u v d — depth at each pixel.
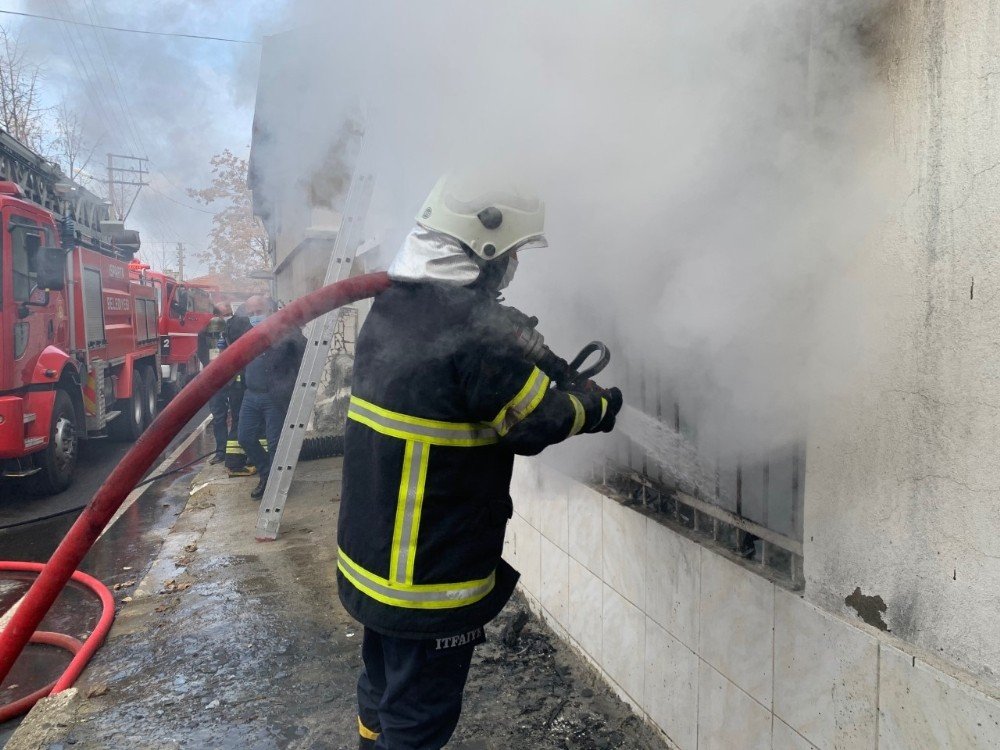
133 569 4.70
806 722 1.78
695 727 2.26
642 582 2.54
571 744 2.52
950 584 1.39
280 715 2.76
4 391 5.85
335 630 3.45
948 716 1.38
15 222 6.04
